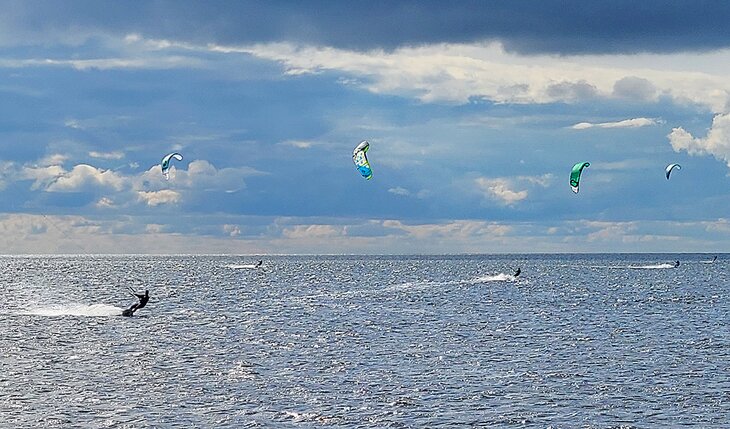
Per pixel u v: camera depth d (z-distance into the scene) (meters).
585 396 43.03
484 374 48.84
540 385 45.62
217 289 135.25
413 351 58.19
